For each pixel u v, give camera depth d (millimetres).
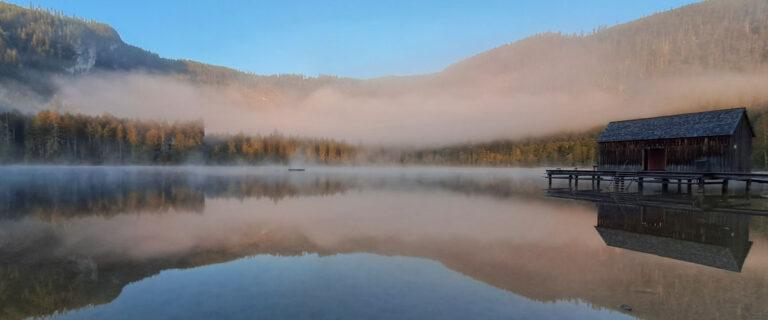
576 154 119250
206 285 9828
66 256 12641
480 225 17844
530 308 8289
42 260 12148
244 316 7891
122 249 13602
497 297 8961
